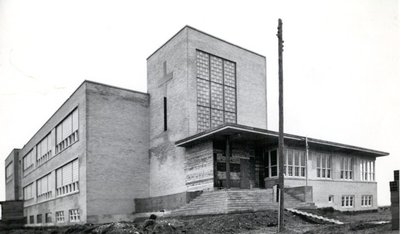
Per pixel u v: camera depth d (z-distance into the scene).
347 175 29.92
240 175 25.09
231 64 31.59
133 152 30.44
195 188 24.97
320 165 27.78
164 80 30.50
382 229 12.58
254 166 26.16
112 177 28.81
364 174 31.66
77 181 29.58
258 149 26.73
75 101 30.77
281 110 16.30
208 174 23.81
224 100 30.30
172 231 16.62
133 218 29.05
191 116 27.41
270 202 21.44
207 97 29.05
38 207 42.34
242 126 21.58
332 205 27.73
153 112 31.52
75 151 30.17
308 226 16.88
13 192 54.22
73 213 30.27
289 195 23.42
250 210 19.77
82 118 28.91
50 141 38.38
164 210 25.23
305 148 26.80
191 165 25.69
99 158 28.44
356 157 30.97
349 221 18.42
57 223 34.47
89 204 27.27
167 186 28.39
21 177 52.97
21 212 50.34
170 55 30.06
